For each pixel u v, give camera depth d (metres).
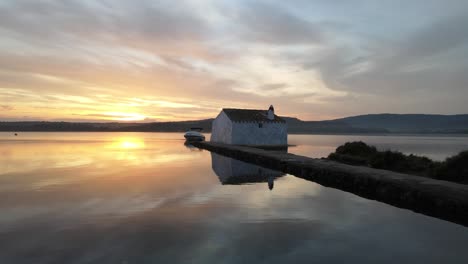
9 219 11.12
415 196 12.82
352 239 9.26
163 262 7.62
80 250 8.32
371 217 11.60
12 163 29.97
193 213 11.98
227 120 53.12
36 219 11.14
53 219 11.15
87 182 19.31
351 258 7.91
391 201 14.03
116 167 27.34
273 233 9.72
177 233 9.67
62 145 59.72
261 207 13.01
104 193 15.88
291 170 23.38
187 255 8.02
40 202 13.80
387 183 14.54
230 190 16.83
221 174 23.31
